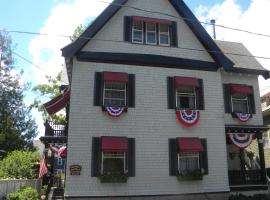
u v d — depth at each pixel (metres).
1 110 45.34
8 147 41.69
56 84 33.44
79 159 16.83
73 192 16.42
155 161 17.80
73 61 18.03
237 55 22.70
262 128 20.19
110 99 18.25
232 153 21.48
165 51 19.66
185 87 19.56
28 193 16.17
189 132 18.73
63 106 19.20
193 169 18.42
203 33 20.19
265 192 19.69
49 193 20.67
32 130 47.50
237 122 20.59
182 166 18.38
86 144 17.08
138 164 17.53
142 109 18.27
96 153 17.06
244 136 19.98
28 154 23.81
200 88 19.62
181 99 19.42
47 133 20.03
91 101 17.67
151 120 18.25
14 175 21.72
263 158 20.22
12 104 46.84
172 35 20.03
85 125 17.30
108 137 17.31
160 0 20.47
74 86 17.67
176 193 17.73
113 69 18.42
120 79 17.94
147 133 18.03
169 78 19.20
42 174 20.62
